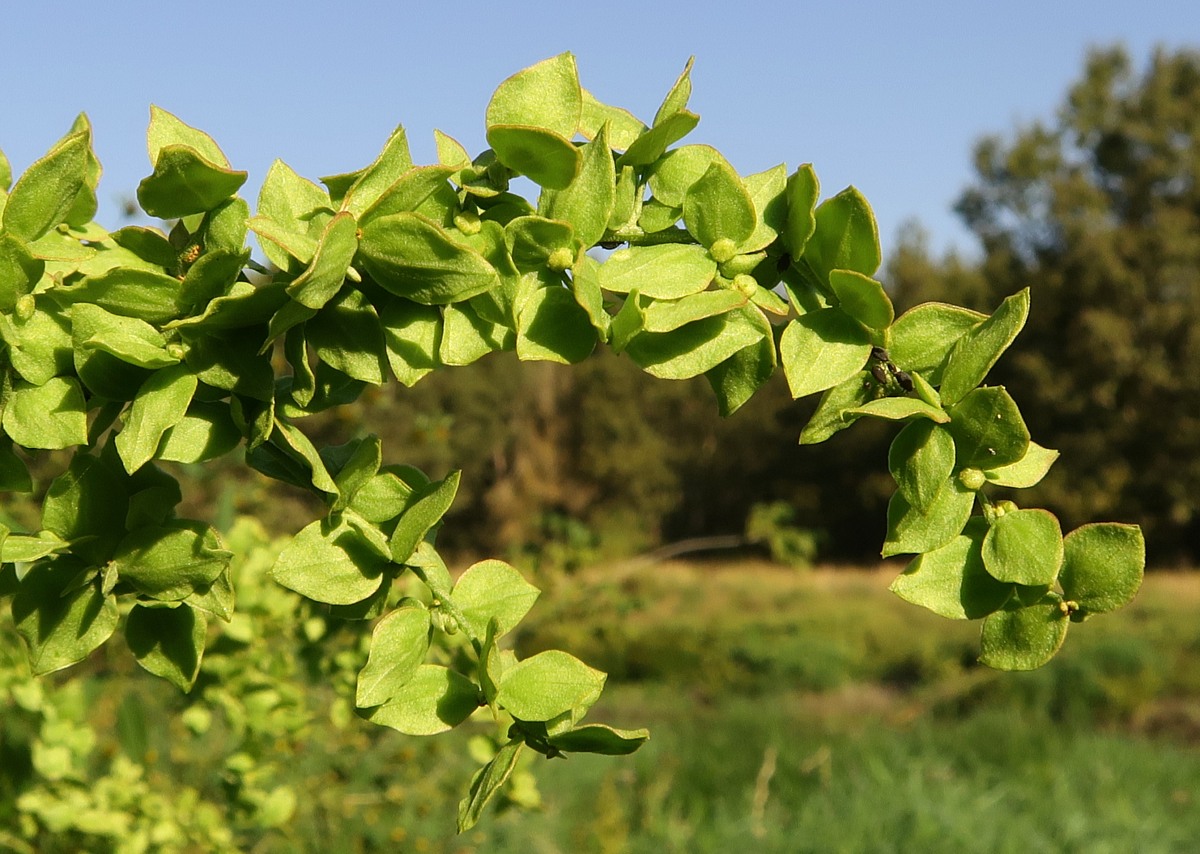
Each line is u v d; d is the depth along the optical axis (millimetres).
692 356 258
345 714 819
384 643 264
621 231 274
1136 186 9406
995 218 9891
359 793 1227
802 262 274
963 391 257
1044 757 2410
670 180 275
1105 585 260
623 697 3898
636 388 9633
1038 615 262
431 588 273
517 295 259
